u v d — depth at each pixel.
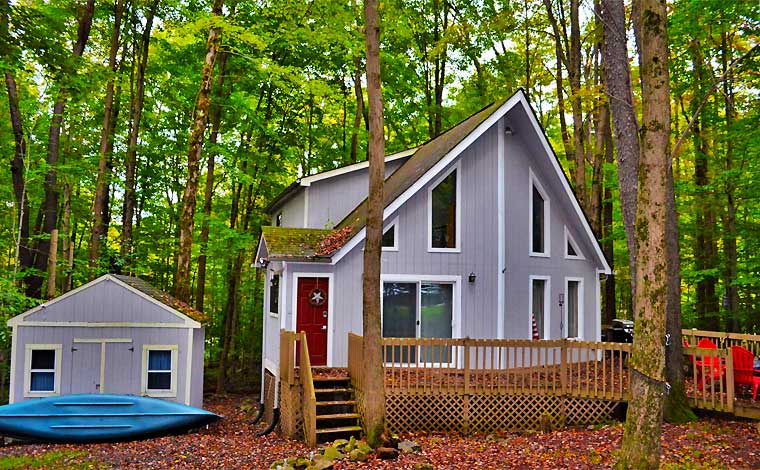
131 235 23.52
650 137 7.15
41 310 14.17
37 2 17.20
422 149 20.41
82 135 22.75
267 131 22.56
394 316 15.14
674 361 11.80
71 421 12.91
